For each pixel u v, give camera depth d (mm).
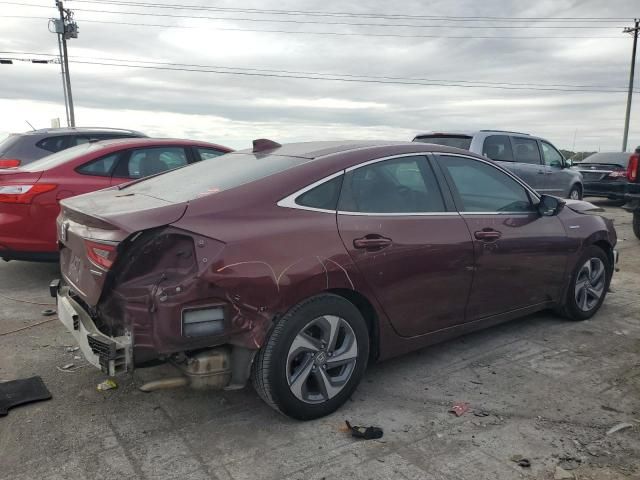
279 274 3002
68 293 3590
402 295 3590
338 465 2877
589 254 5043
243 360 3012
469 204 4102
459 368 4082
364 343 3451
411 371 4020
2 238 5586
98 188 5949
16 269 6730
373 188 3588
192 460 2910
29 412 3369
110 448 3010
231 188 3221
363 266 3344
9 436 3102
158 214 2916
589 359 4277
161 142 6691
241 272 2898
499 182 4410
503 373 4008
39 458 2910
